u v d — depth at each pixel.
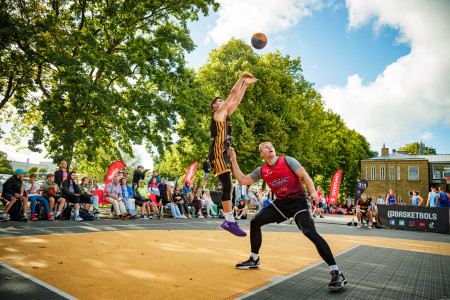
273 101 29.05
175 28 18.62
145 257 4.55
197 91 18.66
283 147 27.22
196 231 8.41
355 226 14.11
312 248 6.26
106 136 18.47
